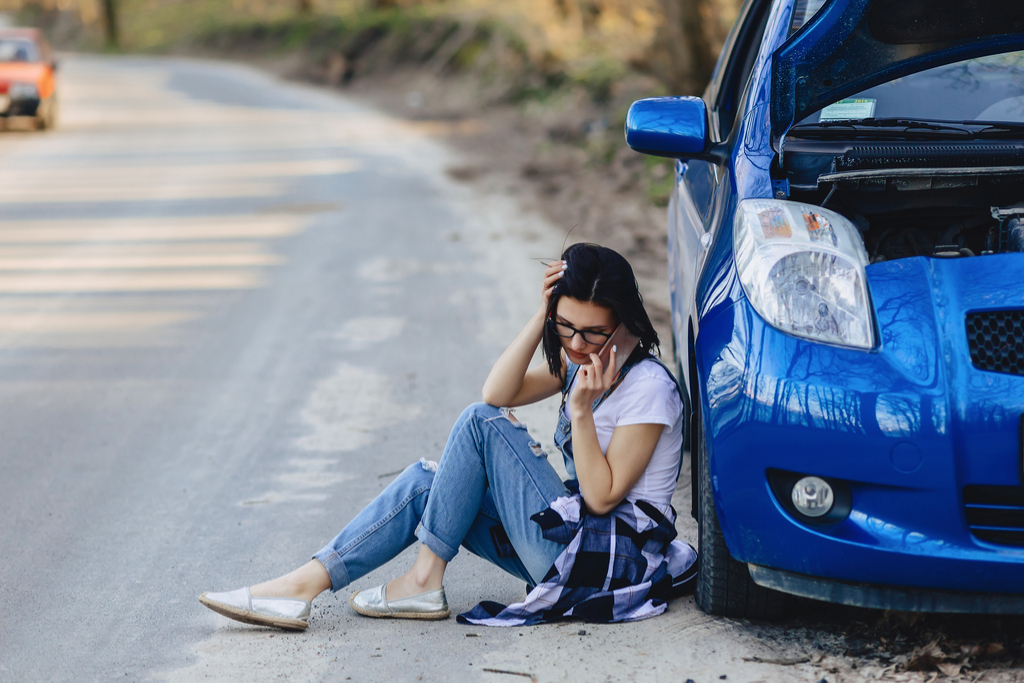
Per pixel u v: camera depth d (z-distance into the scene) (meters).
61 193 14.11
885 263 2.93
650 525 3.15
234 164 16.88
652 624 3.13
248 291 8.55
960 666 2.77
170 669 3.05
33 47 22.64
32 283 8.99
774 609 3.08
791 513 2.76
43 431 5.46
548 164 15.51
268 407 5.70
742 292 2.93
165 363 6.64
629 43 24.22
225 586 3.64
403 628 3.26
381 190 14.00
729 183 3.48
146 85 37.91
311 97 30.98
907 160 3.41
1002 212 3.37
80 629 3.35
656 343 3.08
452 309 7.71
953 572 2.63
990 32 3.49
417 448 4.96
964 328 2.73
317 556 3.27
